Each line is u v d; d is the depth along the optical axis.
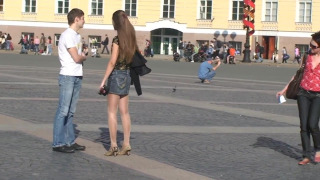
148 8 64.69
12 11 67.12
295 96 11.20
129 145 11.38
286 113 18.53
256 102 21.48
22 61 44.22
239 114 17.81
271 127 15.53
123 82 11.00
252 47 62.53
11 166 10.01
